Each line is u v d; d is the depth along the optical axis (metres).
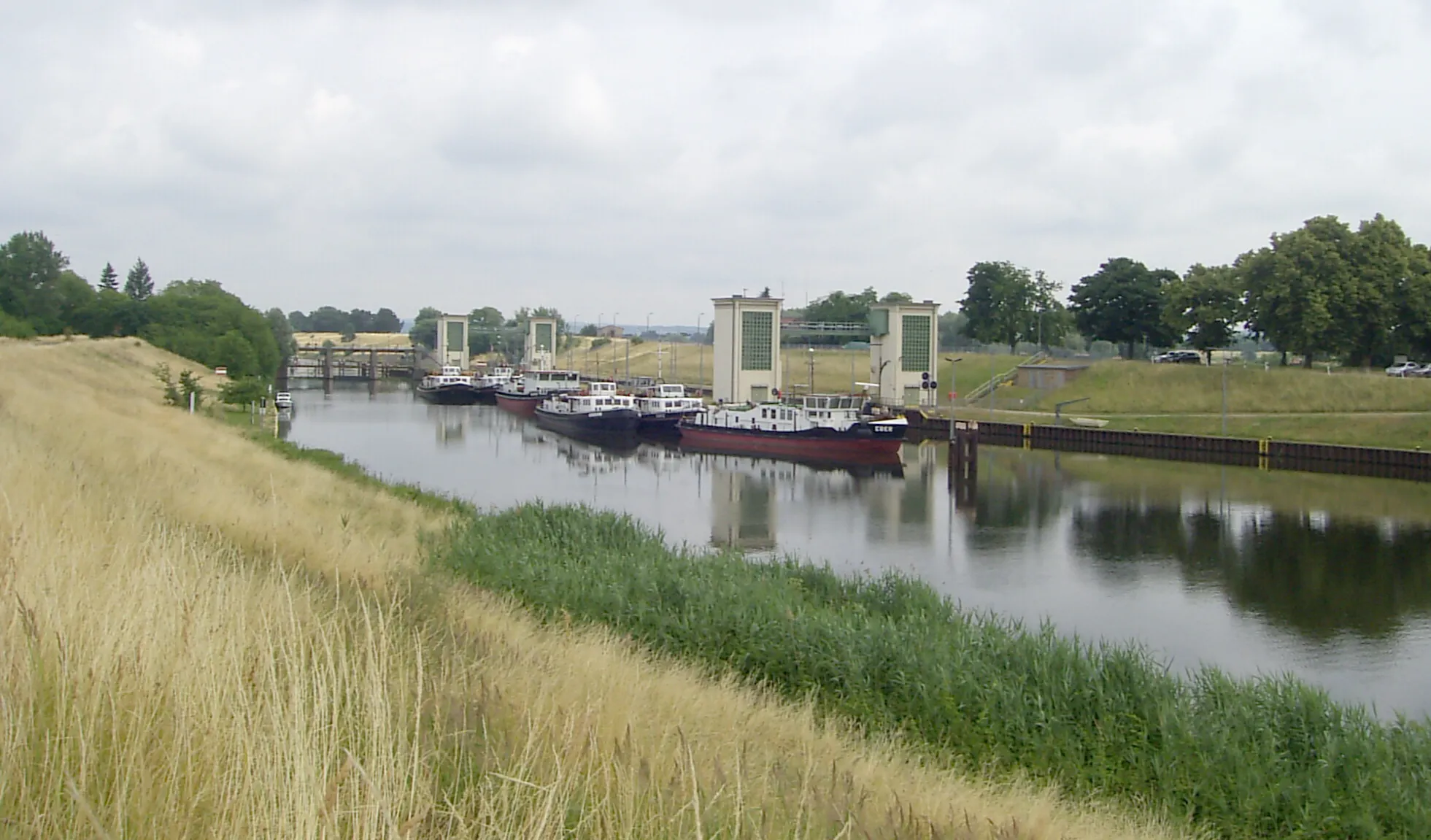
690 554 34.84
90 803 6.08
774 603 24.16
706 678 19.31
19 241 125.81
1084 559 46.69
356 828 6.19
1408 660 32.34
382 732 7.02
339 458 58.28
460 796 7.50
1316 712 19.89
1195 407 102.75
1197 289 111.50
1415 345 104.12
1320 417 90.50
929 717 19.64
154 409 53.91
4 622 7.47
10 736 6.39
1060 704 19.92
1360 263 102.00
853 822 8.91
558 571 26.42
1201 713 19.97
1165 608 38.41
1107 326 126.06
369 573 18.55
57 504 12.88
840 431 82.31
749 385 106.44
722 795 8.48
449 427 108.44
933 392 114.69
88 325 128.12
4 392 37.22
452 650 11.41
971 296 139.25
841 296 175.00
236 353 122.94
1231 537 51.97
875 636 22.09
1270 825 16.98
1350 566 45.50
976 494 66.56
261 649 7.80
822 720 18.41
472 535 30.86
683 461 83.00
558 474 73.31
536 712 8.99
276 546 18.22
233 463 38.47
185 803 6.33
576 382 136.38
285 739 6.61
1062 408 108.62
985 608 37.97
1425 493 66.88
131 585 8.72
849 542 50.38
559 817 7.20
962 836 10.84
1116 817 16.02
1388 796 17.25
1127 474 76.62
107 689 6.91
